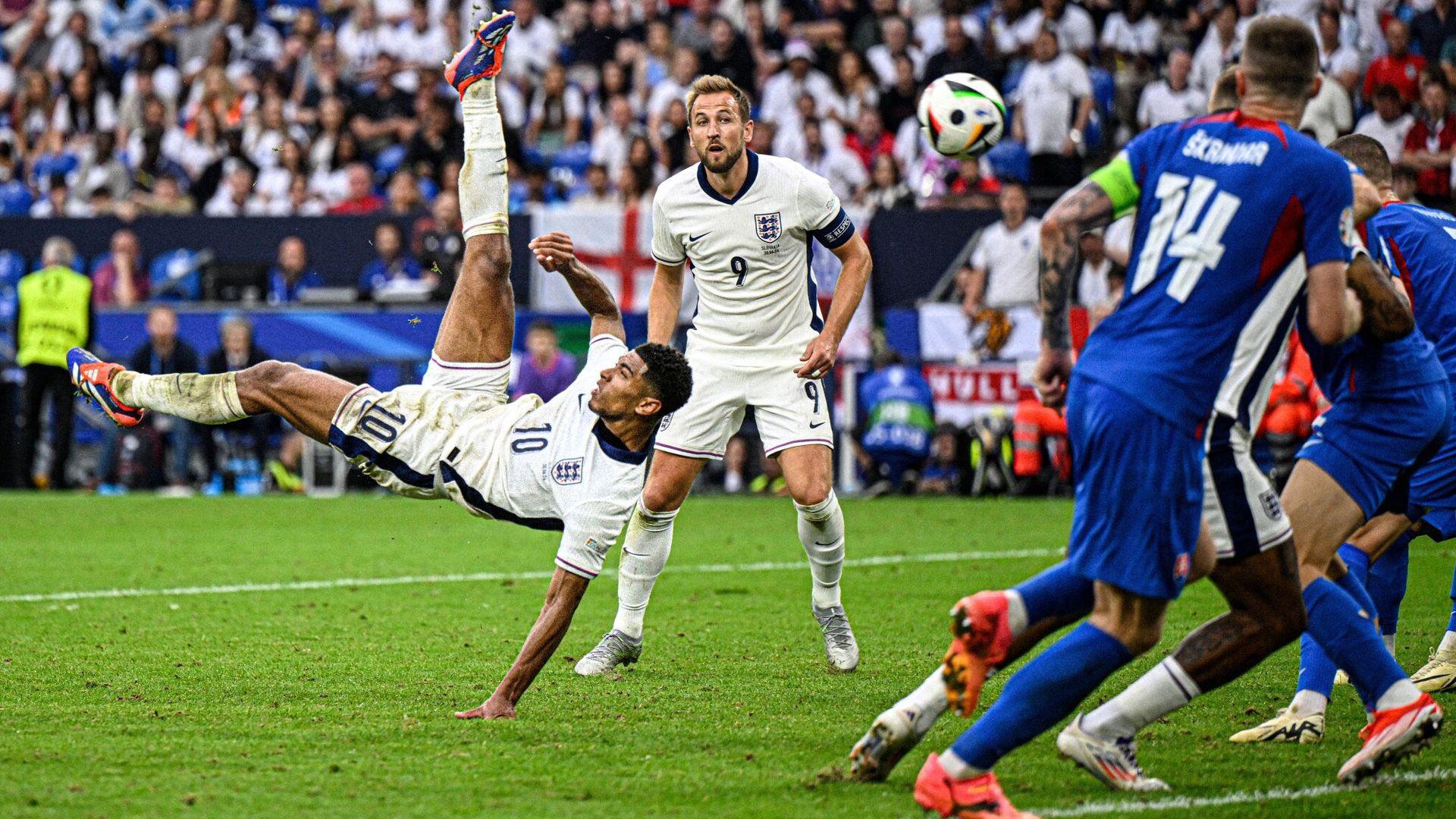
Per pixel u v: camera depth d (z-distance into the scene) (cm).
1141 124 4319
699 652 1723
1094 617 1039
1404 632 1883
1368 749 1138
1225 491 1077
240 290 4016
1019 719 1009
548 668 1614
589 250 3850
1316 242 1023
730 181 1634
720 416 1636
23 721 1306
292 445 4003
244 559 2581
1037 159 4203
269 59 5522
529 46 5212
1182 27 4553
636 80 4978
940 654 1714
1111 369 1031
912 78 4544
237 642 1750
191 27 5603
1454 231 1489
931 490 3731
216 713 1347
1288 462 3162
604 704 1414
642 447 1309
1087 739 1114
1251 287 1027
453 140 4753
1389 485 1233
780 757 1199
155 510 3416
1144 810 1054
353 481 4059
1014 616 1040
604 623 1938
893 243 3784
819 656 1705
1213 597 2155
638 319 3828
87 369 1373
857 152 4500
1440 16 4284
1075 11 4484
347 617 1964
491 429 1323
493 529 3091
